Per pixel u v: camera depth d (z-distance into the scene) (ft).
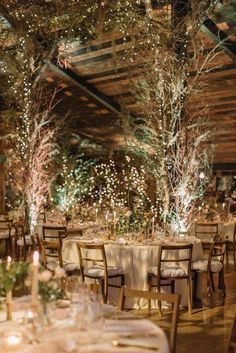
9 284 9.62
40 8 34.50
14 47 36.76
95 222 34.04
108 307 10.61
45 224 34.55
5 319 9.83
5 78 38.65
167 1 28.43
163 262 21.57
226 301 22.75
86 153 62.28
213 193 55.57
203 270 21.94
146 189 33.19
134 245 21.44
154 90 28.40
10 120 38.24
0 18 35.50
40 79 39.22
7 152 43.91
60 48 39.22
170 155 27.99
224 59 39.42
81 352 7.81
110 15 32.42
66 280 10.85
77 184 49.98
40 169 36.68
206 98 44.65
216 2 28.45
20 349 7.93
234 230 33.37
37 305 8.81
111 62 42.73
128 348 8.00
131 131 42.01
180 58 28.19
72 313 9.11
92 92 49.29
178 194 27.73
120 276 21.18
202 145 29.48
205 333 17.70
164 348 8.04
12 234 36.78
